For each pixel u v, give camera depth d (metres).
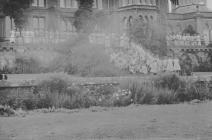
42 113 19.47
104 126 15.41
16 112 19.39
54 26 58.25
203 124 15.69
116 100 22.52
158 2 69.00
